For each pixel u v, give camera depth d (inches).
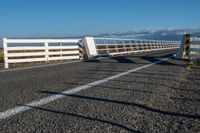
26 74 365.1
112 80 287.9
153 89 237.3
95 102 186.2
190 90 237.6
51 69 430.3
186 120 148.9
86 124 138.3
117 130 129.6
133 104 181.9
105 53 911.0
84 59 719.1
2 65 589.3
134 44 1285.7
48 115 154.4
